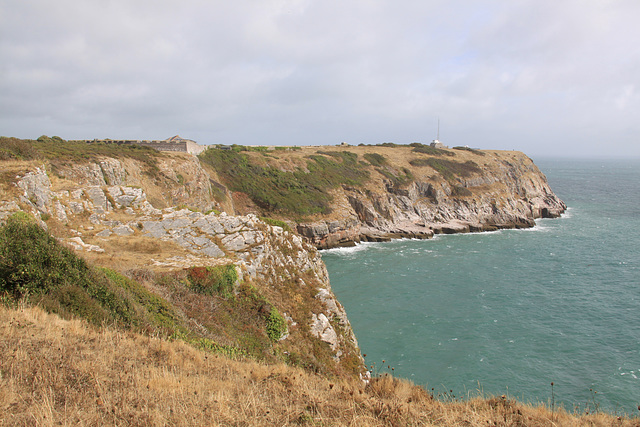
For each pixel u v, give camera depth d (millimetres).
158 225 23219
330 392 9703
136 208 25891
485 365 27750
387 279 46812
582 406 23344
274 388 9328
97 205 24547
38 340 9031
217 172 71125
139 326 12445
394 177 85000
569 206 105188
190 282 16969
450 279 46594
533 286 43844
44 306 10977
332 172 81438
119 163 44594
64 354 8727
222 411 7570
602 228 77812
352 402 8727
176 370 9688
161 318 13812
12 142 28500
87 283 12711
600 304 38500
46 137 55656
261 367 11547
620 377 26297
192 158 59406
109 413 6871
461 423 8023
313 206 68875
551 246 63219
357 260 56312
